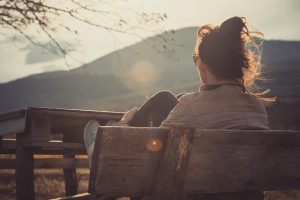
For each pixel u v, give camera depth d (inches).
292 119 904.3
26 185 142.5
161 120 112.8
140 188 79.2
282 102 1196.5
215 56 100.4
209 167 85.7
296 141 95.0
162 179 79.5
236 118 97.3
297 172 97.9
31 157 145.3
